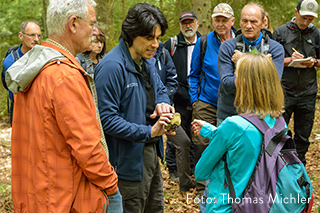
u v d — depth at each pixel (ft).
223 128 7.31
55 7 6.51
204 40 14.94
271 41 12.21
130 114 8.90
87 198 6.56
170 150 17.33
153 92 9.73
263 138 7.14
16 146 6.86
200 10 24.50
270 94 7.32
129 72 8.82
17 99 6.82
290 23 16.37
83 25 6.66
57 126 6.32
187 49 17.03
